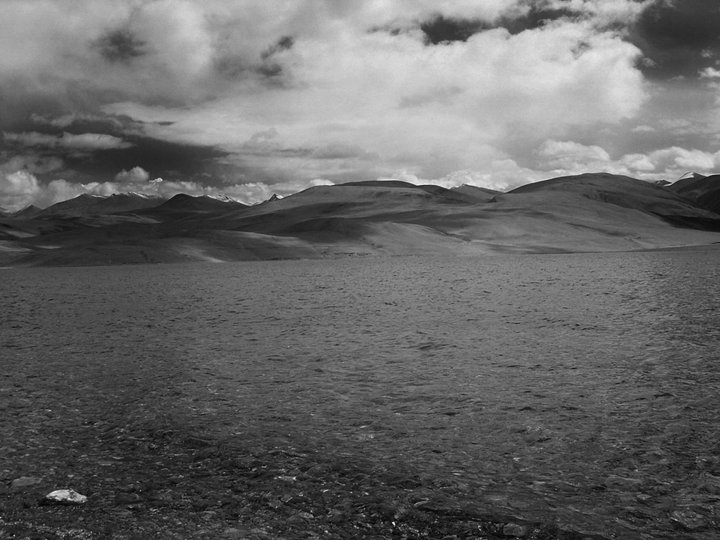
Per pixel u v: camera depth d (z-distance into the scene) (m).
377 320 42.38
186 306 57.19
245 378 24.31
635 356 26.64
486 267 140.12
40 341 35.41
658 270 103.25
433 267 148.88
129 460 15.27
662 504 12.28
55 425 18.16
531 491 12.99
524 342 31.20
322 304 55.94
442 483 13.48
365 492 13.10
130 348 32.28
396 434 16.92
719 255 183.88
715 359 25.53
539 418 18.02
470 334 34.56
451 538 11.09
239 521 11.84
